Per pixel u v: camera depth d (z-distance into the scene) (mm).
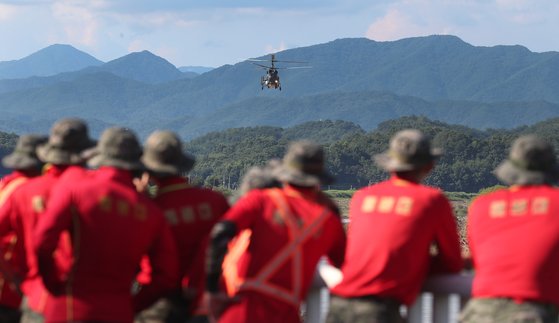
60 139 10039
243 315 8867
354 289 9227
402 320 9352
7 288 10617
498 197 9195
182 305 9977
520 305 8656
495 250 8945
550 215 8812
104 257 8820
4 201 10484
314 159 9141
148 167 9914
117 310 8844
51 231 8742
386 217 9312
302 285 9016
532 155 9031
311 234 9016
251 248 9031
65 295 8828
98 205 8859
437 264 9602
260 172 9695
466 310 9094
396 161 9461
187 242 9984
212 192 10297
